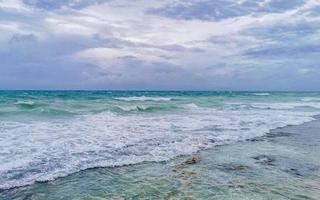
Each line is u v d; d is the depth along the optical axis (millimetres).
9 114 17375
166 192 5863
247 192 5871
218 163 8125
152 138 11570
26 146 9484
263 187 6164
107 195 5719
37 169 7207
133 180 6629
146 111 23328
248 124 16500
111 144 10266
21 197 5590
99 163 7910
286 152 9555
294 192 5887
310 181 6609
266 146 10570
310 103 38625
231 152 9531
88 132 12531
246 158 8719
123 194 5770
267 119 19031
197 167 7719
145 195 5711
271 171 7363
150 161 8273
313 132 14039
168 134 12570
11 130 12398
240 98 49094
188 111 24234
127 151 9328
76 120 16438
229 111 24891
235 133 13320
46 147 9469
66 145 9867
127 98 40812
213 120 17859
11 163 7566
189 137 12008
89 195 5719
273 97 54781
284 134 13375
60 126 14016
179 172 7254
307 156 9016
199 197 5598
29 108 20594
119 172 7227
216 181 6559
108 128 13812
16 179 6480
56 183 6375
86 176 6871
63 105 22828
